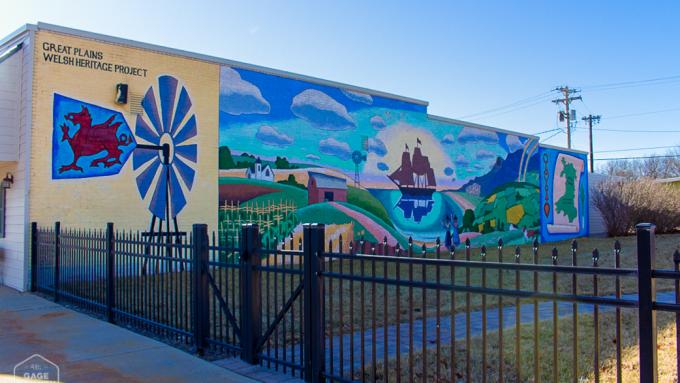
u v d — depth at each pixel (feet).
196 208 50.44
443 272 48.29
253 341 21.67
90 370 21.13
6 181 44.29
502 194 86.02
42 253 39.73
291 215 57.57
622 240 91.25
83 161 44.34
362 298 17.60
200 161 51.01
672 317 30.32
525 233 89.92
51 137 42.88
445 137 76.84
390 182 68.44
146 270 28.02
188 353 23.53
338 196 62.28
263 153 55.67
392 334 27.61
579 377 19.92
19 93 43.62
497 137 85.81
